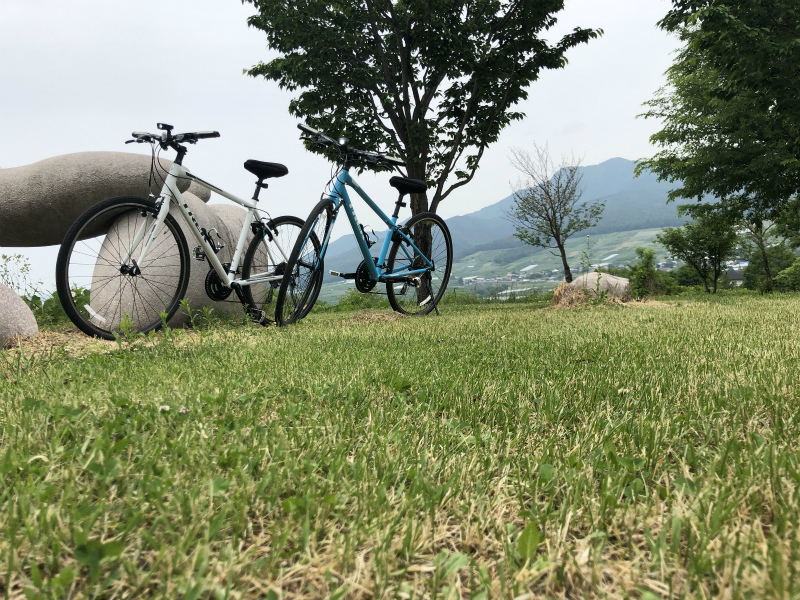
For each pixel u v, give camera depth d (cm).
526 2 1091
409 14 1070
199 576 73
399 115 1188
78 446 123
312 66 1088
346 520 95
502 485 111
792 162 1636
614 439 140
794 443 131
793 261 5228
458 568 79
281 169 494
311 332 402
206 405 166
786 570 74
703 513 93
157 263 539
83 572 80
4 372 239
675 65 2034
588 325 444
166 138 421
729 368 226
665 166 2188
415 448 132
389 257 571
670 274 5278
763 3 1205
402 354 275
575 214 1922
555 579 78
